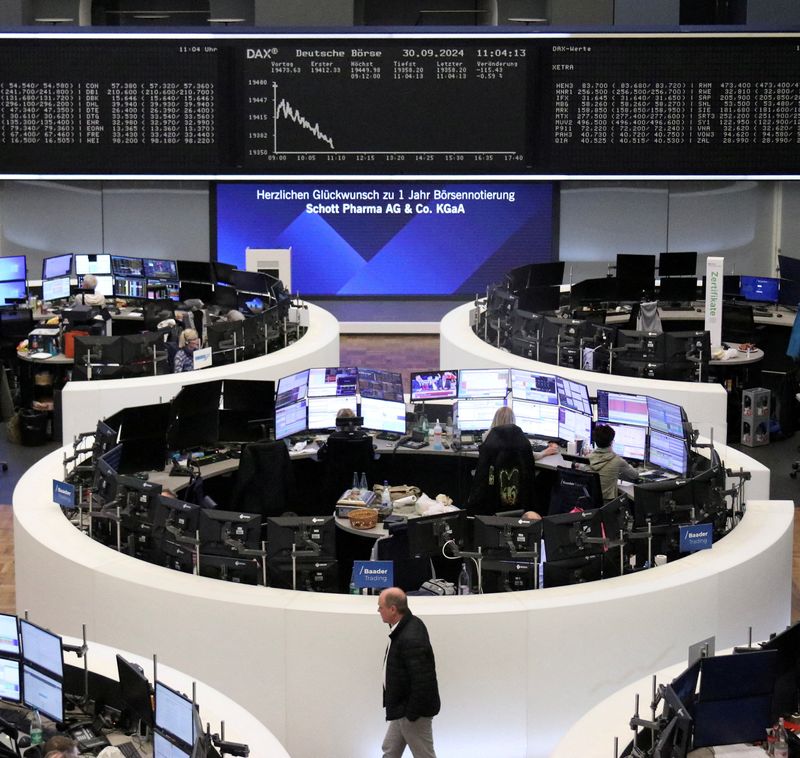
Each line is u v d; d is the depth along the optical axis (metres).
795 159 15.91
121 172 16.05
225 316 13.89
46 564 7.21
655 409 9.07
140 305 15.44
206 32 15.70
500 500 8.24
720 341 12.82
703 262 17.20
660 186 16.98
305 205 16.98
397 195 16.98
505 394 9.84
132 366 11.75
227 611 6.48
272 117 15.95
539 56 15.76
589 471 8.48
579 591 6.65
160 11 18.34
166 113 15.89
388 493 8.41
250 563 6.80
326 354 12.79
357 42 15.76
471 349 12.12
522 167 16.06
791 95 15.74
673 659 6.75
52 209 17.03
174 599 6.58
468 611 6.38
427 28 15.71
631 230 17.11
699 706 5.25
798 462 11.70
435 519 6.92
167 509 7.04
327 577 6.78
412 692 5.98
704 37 15.60
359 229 17.06
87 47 15.68
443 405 9.98
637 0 16.45
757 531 7.59
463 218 17.06
